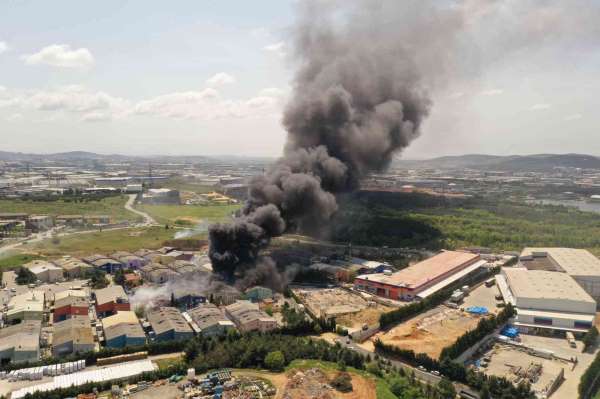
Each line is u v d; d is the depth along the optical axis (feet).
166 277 392.88
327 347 267.18
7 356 246.47
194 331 285.23
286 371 244.63
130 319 294.05
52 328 292.40
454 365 245.86
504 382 231.50
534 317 323.16
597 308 372.58
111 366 245.45
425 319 331.77
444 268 435.53
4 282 383.04
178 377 233.14
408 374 248.32
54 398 212.23
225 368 246.27
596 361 257.55
